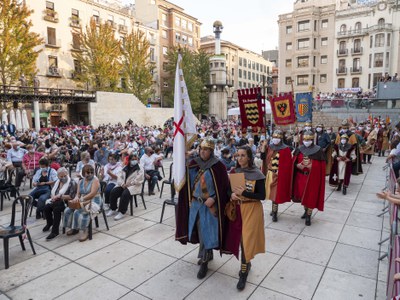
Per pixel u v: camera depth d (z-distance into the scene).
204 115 48.09
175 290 3.62
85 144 12.48
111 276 3.97
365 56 41.94
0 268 4.23
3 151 11.36
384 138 15.38
